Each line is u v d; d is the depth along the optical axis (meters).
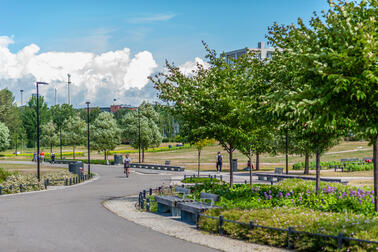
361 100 9.98
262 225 10.00
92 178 34.94
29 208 16.42
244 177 34.56
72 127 96.81
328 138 15.42
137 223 12.93
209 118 18.14
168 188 22.28
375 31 10.05
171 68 18.98
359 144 76.62
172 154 79.81
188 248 9.45
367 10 10.63
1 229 11.83
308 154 35.50
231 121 17.77
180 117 19.08
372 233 8.35
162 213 15.30
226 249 9.35
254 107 14.31
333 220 9.55
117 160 57.03
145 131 59.25
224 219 11.08
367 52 9.16
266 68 15.46
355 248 8.00
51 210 15.84
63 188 25.89
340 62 9.34
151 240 10.32
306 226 9.29
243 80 17.56
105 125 60.81
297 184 19.38
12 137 117.62
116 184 28.58
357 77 9.59
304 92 9.80
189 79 18.89
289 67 13.54
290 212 11.11
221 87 17.72
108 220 13.49
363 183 25.56
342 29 9.93
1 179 27.12
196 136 18.91
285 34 14.47
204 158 67.38
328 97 9.41
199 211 12.43
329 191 15.47
